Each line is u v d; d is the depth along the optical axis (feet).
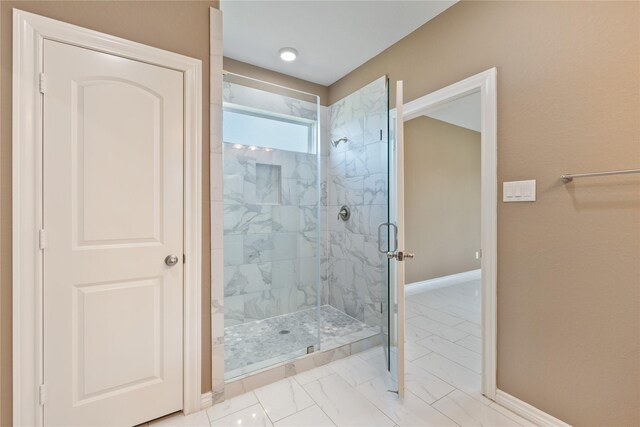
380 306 8.05
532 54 4.86
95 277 4.39
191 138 5.10
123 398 4.62
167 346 4.95
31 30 3.95
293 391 5.79
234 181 8.80
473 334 8.55
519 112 5.03
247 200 9.01
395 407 5.30
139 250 4.71
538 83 4.78
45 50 4.04
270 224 9.36
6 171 3.87
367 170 8.47
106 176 4.46
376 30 7.39
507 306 5.24
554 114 4.59
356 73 9.52
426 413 5.14
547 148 4.67
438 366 6.73
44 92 4.04
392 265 6.35
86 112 4.31
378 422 4.92
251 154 9.07
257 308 9.09
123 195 4.58
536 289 4.85
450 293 12.68
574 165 4.39
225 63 8.89
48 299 4.09
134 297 4.68
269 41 7.99
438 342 8.00
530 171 4.89
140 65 4.68
